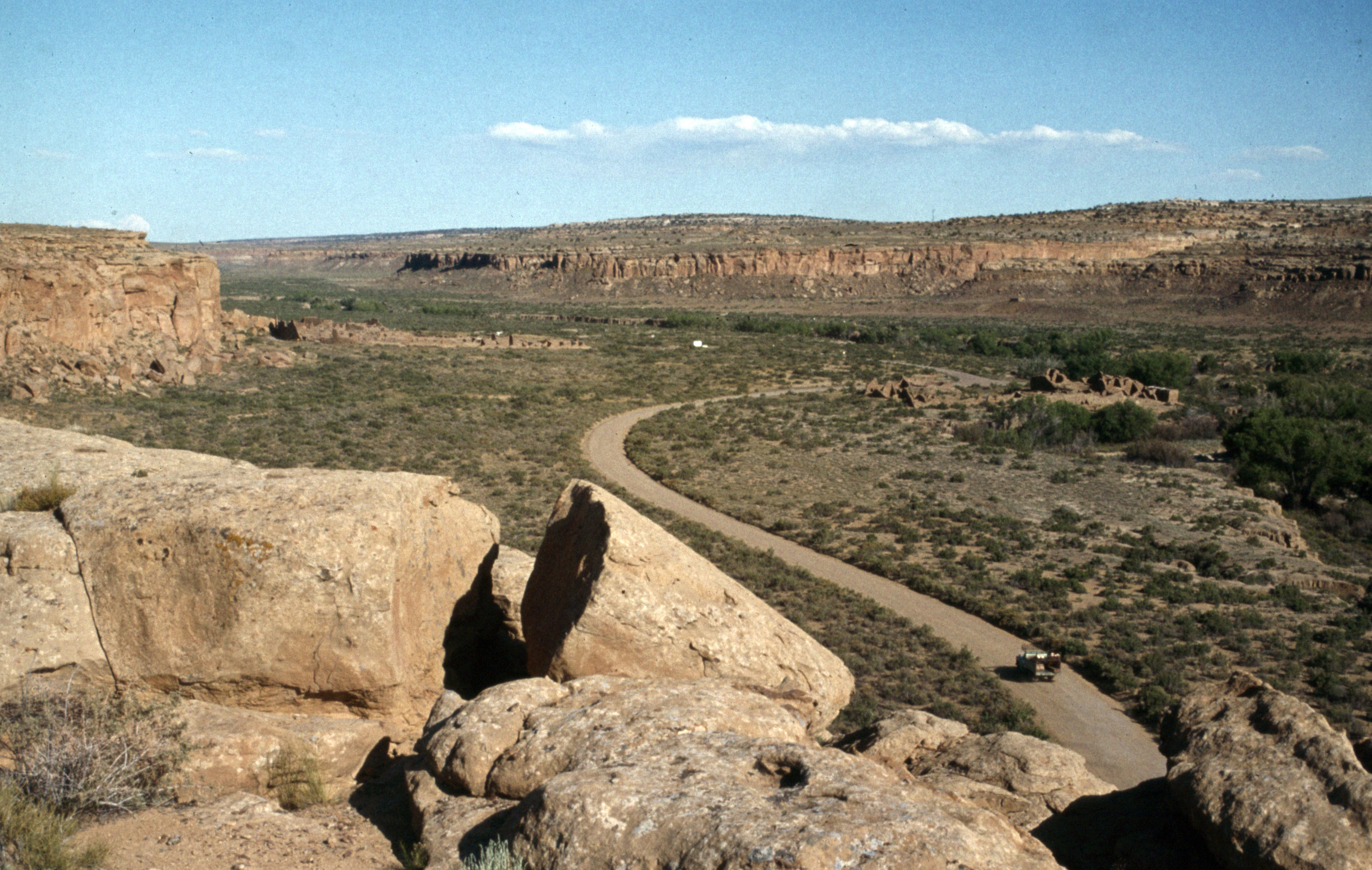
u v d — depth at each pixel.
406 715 10.01
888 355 127.06
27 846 6.21
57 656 8.80
